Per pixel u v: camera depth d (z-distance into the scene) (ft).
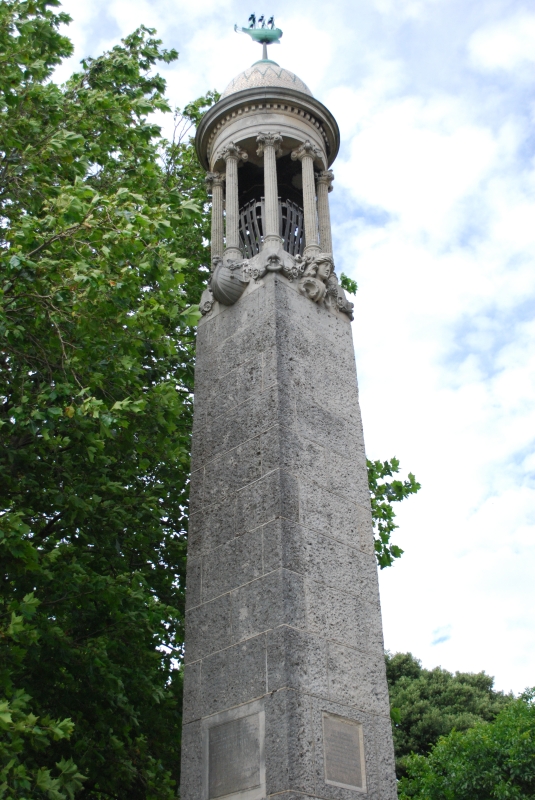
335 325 36.86
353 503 32.09
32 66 36.96
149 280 39.78
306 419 32.24
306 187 40.16
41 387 31.99
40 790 26.05
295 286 36.06
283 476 29.76
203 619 29.73
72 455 35.76
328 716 26.08
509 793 72.13
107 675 33.40
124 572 37.86
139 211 34.01
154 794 36.55
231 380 34.40
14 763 23.88
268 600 27.48
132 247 32.22
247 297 36.06
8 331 31.86
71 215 31.48
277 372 32.30
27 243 31.68
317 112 42.39
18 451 32.50
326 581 28.86
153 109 43.04
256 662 26.81
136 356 35.63
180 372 46.85
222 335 36.32
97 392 35.22
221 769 26.23
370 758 26.63
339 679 27.22
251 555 29.07
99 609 36.40
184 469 43.62
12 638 27.35
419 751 114.93
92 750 34.73
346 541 30.73
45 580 32.24
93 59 44.42
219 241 40.98
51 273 31.58
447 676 131.44
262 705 25.88
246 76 44.29
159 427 37.17
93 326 32.71
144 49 50.24
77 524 35.47
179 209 45.21
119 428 35.91
